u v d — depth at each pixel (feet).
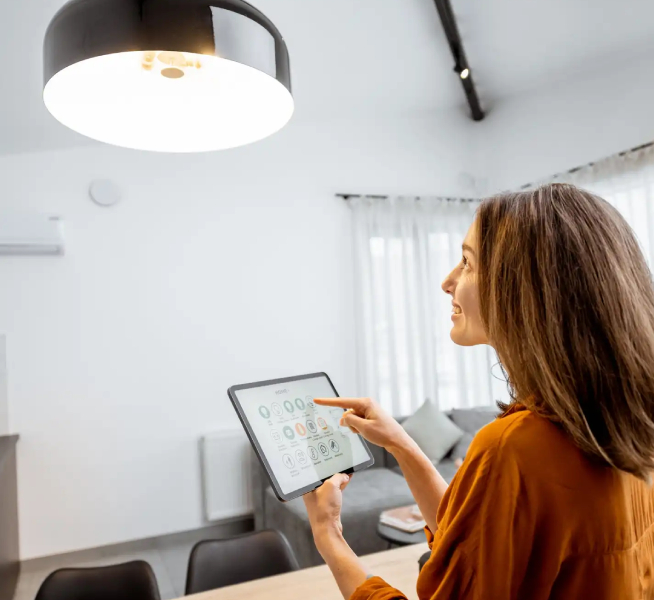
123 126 4.08
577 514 1.92
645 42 11.37
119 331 12.14
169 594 9.74
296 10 9.92
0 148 10.85
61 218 11.75
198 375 12.76
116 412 12.02
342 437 3.62
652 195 11.56
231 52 3.26
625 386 1.94
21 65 7.83
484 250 2.37
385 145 15.19
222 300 13.08
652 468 1.96
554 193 2.28
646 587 2.19
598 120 12.84
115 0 3.09
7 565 9.36
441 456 12.75
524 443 1.98
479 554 1.98
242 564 5.74
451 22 11.55
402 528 7.99
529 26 11.87
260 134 4.31
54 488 11.43
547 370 2.01
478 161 16.39
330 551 2.77
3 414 11.19
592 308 2.01
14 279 11.43
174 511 12.34
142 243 12.42
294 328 13.76
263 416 3.31
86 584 5.29
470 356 15.70
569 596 1.98
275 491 2.98
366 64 12.35
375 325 14.46
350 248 14.53
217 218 13.14
